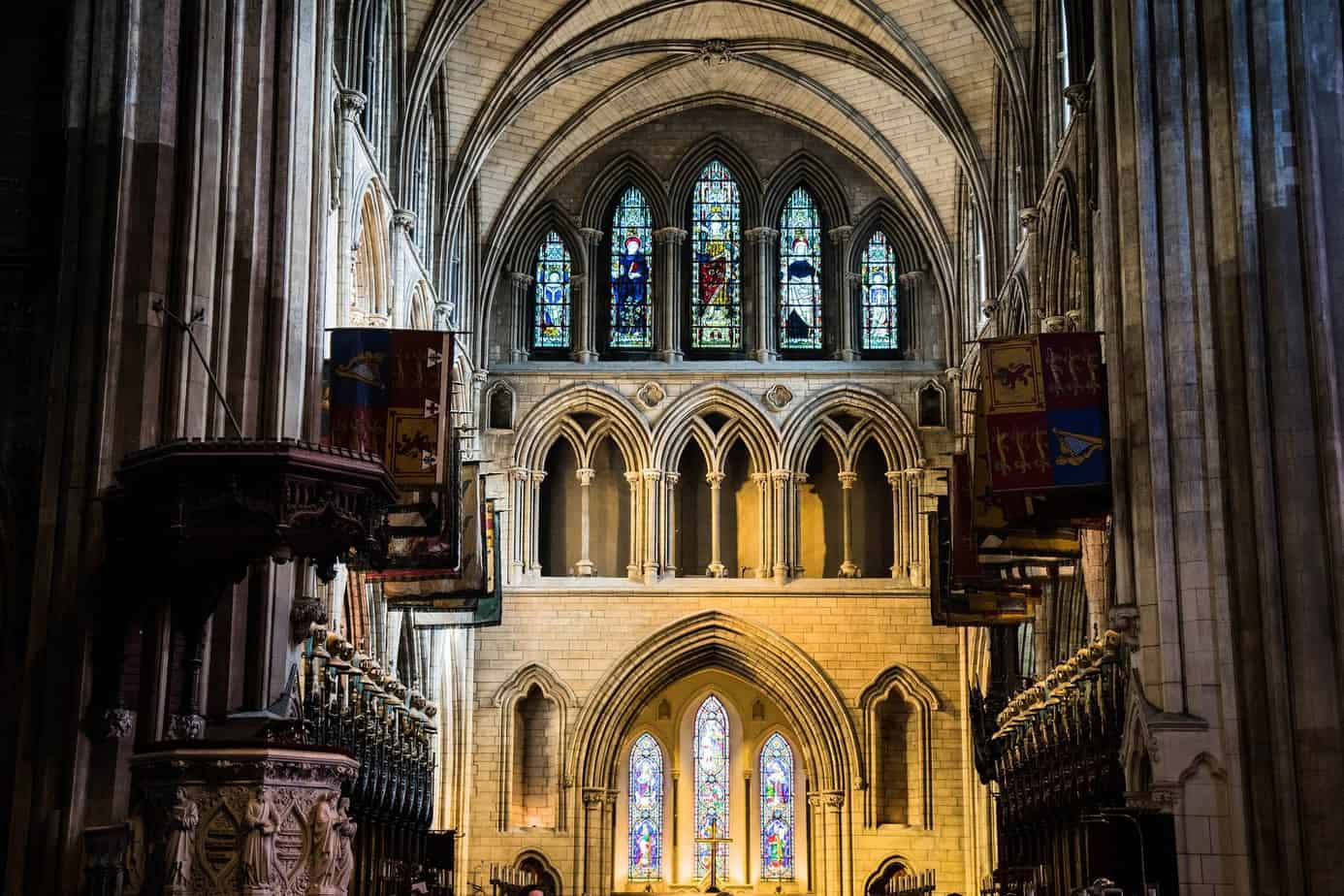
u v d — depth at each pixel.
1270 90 25.69
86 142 22.80
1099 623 34.22
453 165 47.09
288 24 25.11
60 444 21.75
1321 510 24.30
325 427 27.66
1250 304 25.19
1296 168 25.39
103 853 19.97
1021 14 41.47
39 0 23.92
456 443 31.27
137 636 21.52
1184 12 26.91
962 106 46.69
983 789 48.22
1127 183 27.11
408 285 41.78
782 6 47.31
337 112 34.28
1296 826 23.64
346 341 28.14
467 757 49.22
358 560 26.47
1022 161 41.72
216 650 22.80
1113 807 28.84
